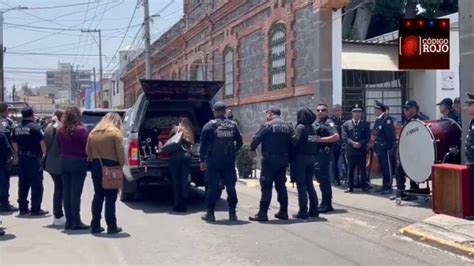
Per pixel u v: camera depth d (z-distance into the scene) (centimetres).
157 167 1270
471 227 967
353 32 2706
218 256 837
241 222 1097
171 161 1227
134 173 1266
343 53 1830
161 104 1377
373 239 941
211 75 2833
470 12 1058
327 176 1183
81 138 1018
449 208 1066
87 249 884
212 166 1106
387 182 1410
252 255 841
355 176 1527
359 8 2723
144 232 1009
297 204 1321
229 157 1104
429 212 1148
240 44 2416
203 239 948
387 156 1404
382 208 1210
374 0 2544
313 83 1758
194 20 3108
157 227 1054
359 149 1432
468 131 1036
